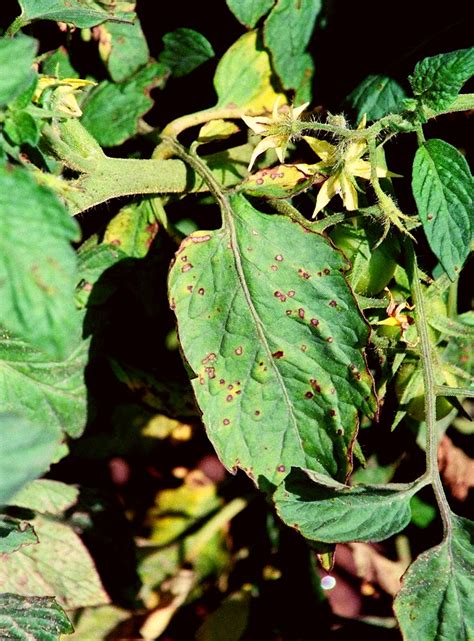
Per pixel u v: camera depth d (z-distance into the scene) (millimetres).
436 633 390
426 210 391
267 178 418
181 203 475
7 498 315
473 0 443
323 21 447
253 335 411
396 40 448
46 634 421
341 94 459
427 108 393
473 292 483
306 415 414
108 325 459
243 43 450
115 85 469
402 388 430
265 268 409
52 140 393
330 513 394
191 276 409
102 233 469
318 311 408
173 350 490
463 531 400
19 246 331
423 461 492
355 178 423
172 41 470
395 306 418
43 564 478
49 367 446
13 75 341
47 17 396
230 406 414
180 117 462
